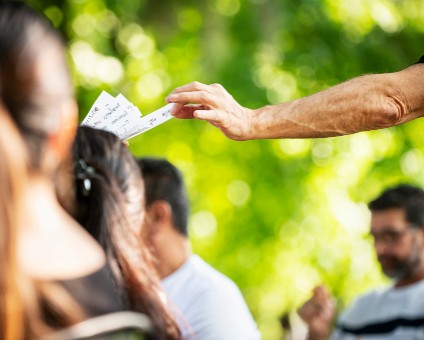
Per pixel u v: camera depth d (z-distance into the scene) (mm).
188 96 3678
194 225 13383
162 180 5082
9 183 2254
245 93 12742
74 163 3322
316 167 13703
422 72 3973
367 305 7207
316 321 7270
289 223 13625
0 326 2264
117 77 11898
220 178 13422
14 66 2336
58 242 2416
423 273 7125
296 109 3871
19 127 2342
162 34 12414
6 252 2248
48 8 11719
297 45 13312
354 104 3895
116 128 3523
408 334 6980
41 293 2338
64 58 2438
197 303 4801
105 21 12070
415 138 13922
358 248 13898
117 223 3277
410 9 13531
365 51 13336
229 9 12938
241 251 13555
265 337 13852
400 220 7164
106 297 2443
